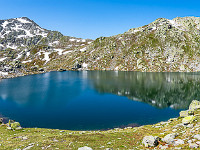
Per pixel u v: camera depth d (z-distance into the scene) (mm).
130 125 45562
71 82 121688
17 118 50969
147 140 23672
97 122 47656
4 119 50188
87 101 70062
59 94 82875
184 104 64688
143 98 74188
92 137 28344
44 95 80750
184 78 127938
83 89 94812
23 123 47000
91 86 103688
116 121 48344
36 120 49219
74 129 43219
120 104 65500
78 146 22672
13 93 85688
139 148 22375
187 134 25172
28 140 27672
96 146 22984
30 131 37406
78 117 51625
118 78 136375
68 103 67062
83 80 130375
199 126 26797
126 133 31641
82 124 46250
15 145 24094
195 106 44219
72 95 80625
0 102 68500
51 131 37438
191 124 29547
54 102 68500
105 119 49875
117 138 27812
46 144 23734
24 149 21719
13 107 61938
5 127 39406
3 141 27547
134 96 77688
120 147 22766
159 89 91000
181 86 97625
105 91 88750
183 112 40594
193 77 132375
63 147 22219
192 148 19297
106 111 57062
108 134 31000
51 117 51719
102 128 43781
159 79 125625
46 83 119125
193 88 91875
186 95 78000
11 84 116750
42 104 65625
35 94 83125
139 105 64062
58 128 43969
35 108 60625
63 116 52594
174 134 25875
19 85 111688
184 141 22484
